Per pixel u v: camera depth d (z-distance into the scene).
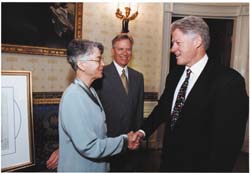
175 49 1.18
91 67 1.09
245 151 3.22
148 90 3.09
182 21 1.16
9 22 2.11
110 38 2.75
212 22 3.54
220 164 1.00
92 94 1.14
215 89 1.07
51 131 2.39
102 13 2.69
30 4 2.22
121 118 1.72
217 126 1.02
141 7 2.93
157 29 3.05
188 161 1.14
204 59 1.19
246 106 1.03
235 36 3.47
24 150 1.25
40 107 2.35
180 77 1.35
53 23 2.37
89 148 1.02
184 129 1.15
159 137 3.27
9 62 2.18
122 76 1.80
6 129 1.19
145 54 3.02
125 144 1.20
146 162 2.77
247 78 3.27
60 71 2.49
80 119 1.01
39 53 2.31
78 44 1.08
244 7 3.32
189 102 1.14
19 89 1.24
